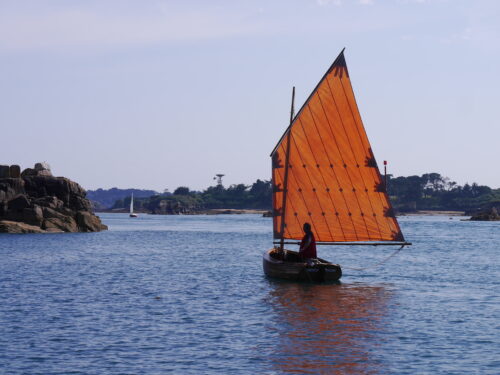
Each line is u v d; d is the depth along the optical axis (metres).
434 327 31.17
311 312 35.09
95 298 40.06
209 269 58.97
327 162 47.69
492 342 28.09
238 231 169.00
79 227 138.12
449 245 101.00
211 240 118.00
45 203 132.25
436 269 59.59
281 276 48.38
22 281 48.59
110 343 27.80
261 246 98.81
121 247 92.06
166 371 23.75
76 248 87.06
